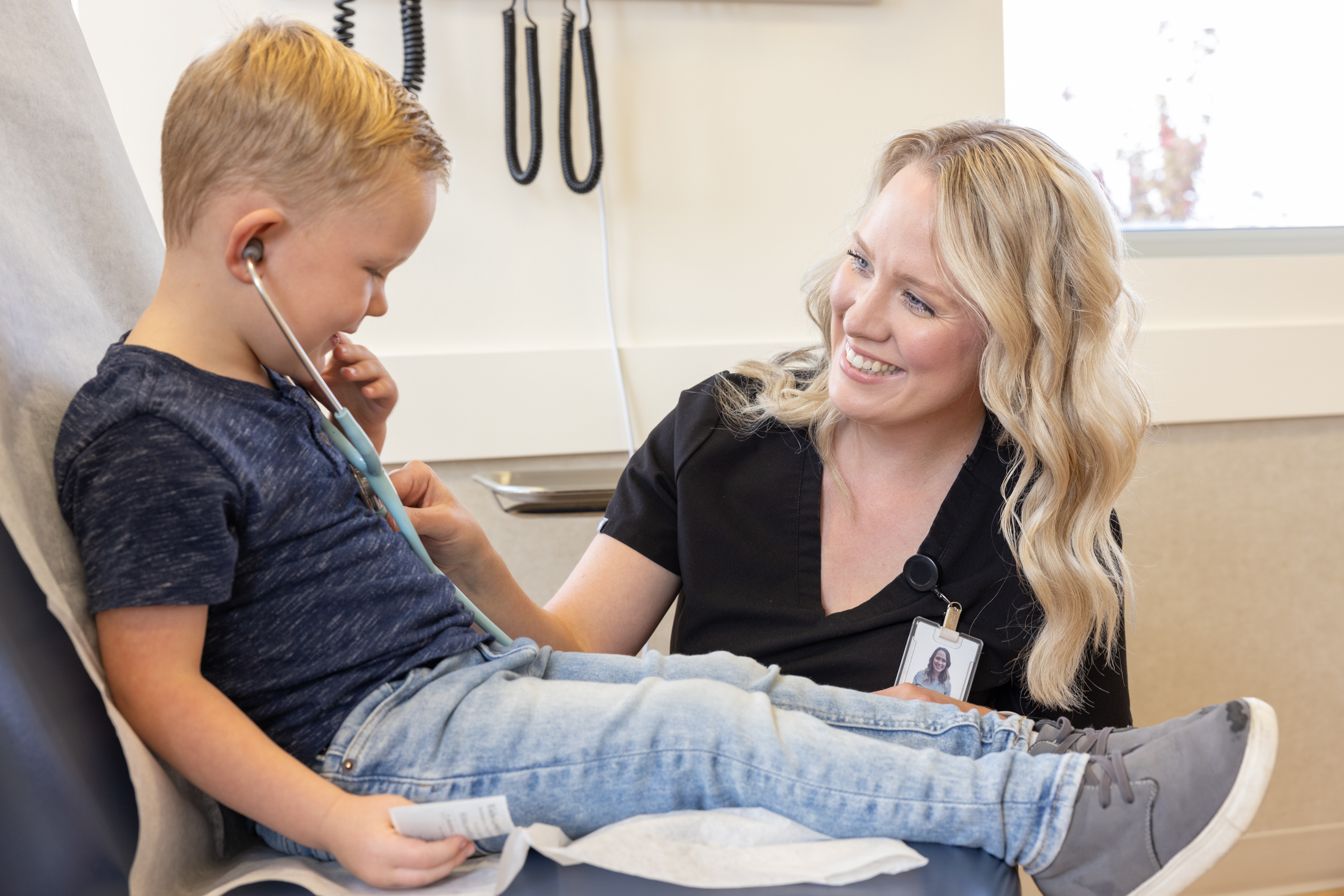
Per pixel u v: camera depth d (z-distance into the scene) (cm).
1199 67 197
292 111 70
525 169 162
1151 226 196
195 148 70
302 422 74
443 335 162
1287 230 197
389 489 79
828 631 100
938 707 81
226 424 68
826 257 118
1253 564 188
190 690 62
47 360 71
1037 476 100
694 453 110
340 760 68
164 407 65
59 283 75
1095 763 69
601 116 163
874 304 95
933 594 101
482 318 162
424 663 75
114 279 85
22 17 80
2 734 58
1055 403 96
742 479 109
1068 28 193
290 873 63
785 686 81
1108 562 103
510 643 83
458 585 94
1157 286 184
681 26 164
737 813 69
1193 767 66
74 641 58
